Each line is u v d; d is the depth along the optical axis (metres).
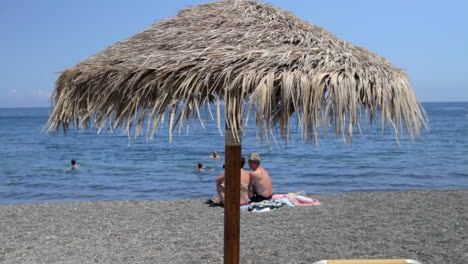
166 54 2.82
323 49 2.86
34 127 63.09
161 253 5.88
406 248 6.02
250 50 2.76
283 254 5.79
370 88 2.62
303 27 3.20
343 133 2.49
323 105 2.51
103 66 2.96
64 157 25.20
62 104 3.12
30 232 7.11
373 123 2.66
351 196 10.01
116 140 39.66
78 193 13.68
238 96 2.60
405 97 2.71
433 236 6.62
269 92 2.50
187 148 30.70
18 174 18.28
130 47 3.16
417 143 32.25
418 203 9.20
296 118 2.62
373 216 7.98
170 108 2.64
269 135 2.54
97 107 2.92
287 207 8.67
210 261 5.52
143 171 18.67
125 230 7.17
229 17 3.22
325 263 3.26
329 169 19.05
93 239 6.64
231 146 2.97
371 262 3.21
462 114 91.00
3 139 41.59
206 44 2.90
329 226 7.23
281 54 2.70
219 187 8.95
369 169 18.92
